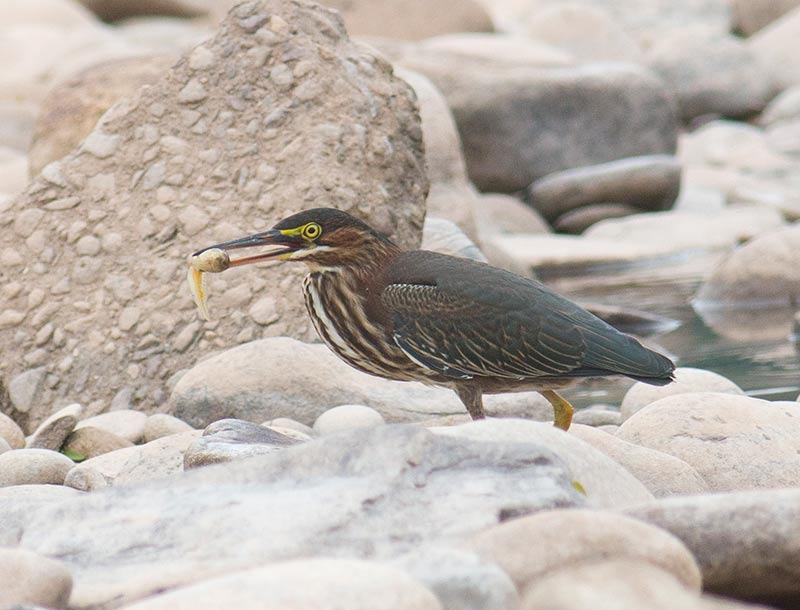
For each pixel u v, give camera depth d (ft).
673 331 60.44
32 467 33.32
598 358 34.24
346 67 47.65
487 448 23.98
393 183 47.09
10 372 44.73
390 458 23.62
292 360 40.34
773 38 147.64
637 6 179.93
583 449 25.58
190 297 44.96
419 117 48.47
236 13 48.52
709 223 90.48
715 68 139.85
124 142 47.11
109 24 168.55
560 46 150.61
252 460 24.59
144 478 32.53
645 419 33.71
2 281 45.62
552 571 20.22
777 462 31.96
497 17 180.14
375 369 36.73
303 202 45.47
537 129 104.06
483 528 21.89
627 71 107.24
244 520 22.82
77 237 46.03
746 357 53.47
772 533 21.30
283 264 45.11
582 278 78.38
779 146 120.16
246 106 47.19
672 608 18.65
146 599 19.80
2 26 149.38
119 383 44.27
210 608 18.56
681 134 129.90
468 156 103.45
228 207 45.93
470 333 34.81
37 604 20.71
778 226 90.48
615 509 22.44
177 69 47.83
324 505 22.77
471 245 55.83
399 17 148.77
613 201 97.09
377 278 35.94
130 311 45.03
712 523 21.56
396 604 18.57
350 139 46.52
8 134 100.53
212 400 39.93
